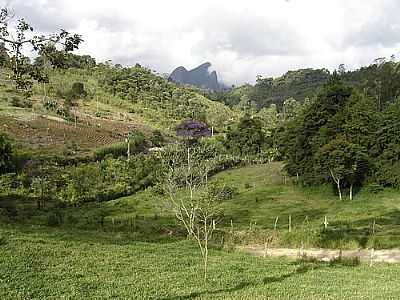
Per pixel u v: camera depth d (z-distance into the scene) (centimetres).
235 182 7081
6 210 4331
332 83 6812
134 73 18950
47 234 3003
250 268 2469
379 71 15612
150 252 2772
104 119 11819
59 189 5775
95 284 1903
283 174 7188
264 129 11919
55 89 13650
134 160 7331
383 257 2964
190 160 4088
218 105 19275
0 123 8556
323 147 5828
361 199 5516
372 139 6044
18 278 1877
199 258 2691
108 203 5706
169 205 3678
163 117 14350
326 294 1870
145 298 1738
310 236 3397
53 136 8550
